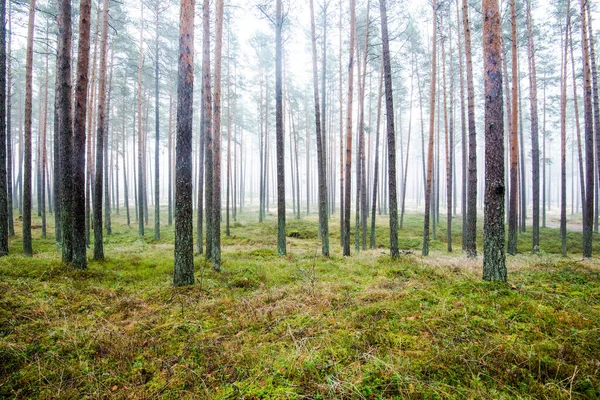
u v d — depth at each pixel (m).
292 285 7.59
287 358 3.81
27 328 4.71
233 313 5.66
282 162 13.02
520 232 23.59
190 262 7.66
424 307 5.22
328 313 5.36
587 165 13.92
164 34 20.25
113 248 15.34
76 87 8.55
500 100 6.53
